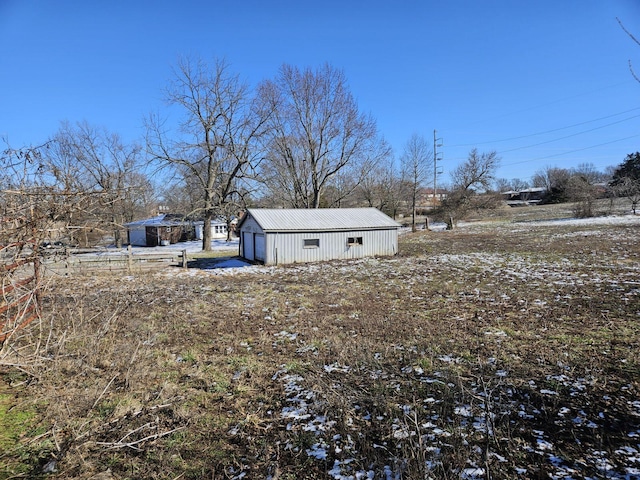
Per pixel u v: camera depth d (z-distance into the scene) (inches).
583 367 201.3
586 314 303.6
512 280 464.4
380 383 189.2
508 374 196.5
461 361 217.5
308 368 214.7
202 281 545.6
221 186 1098.1
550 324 281.6
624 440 136.4
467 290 419.8
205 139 1023.0
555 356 218.4
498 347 237.9
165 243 1487.5
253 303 387.5
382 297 403.2
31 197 155.9
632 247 702.5
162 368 217.0
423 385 187.2
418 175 1611.7
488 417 152.2
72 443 140.6
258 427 155.2
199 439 146.9
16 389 186.4
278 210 816.3
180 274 633.0
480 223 1643.7
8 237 156.8
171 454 136.9
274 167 1143.0
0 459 133.2
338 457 133.3
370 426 152.5
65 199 164.2
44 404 171.6
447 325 290.5
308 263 732.7
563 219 1496.1
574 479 116.0
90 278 566.3
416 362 217.2
